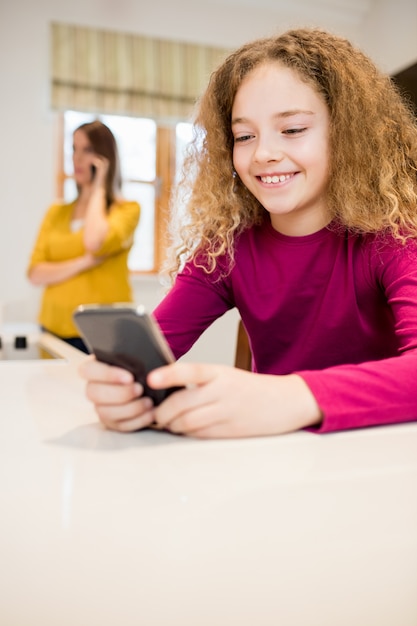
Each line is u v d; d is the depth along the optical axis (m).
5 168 3.65
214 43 4.01
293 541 0.31
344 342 0.94
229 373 0.55
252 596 0.26
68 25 3.67
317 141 0.85
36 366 1.07
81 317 0.52
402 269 0.81
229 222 1.00
